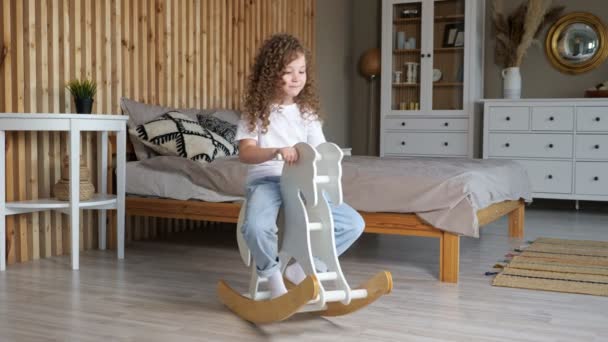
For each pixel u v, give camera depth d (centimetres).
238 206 347
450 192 296
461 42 600
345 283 214
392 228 308
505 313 243
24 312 243
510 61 599
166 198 369
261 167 235
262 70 228
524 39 589
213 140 396
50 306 252
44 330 221
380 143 636
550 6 602
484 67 636
